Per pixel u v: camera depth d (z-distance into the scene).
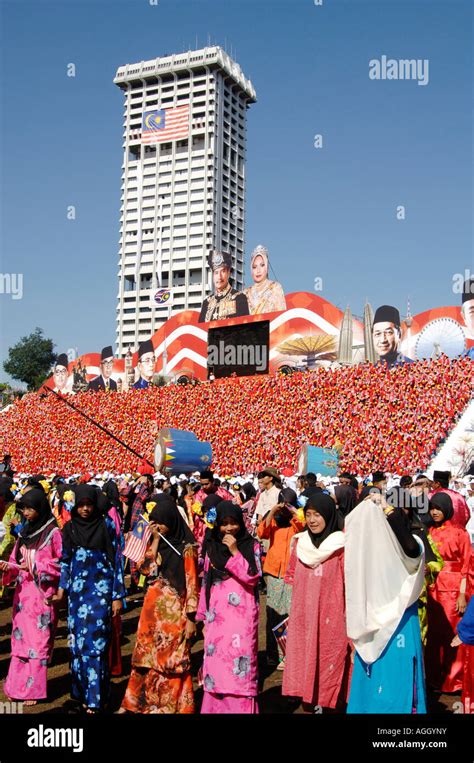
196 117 131.38
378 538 5.61
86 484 6.96
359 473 32.66
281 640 7.99
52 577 7.09
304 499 9.40
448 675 7.49
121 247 133.38
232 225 134.75
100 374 55.66
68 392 57.38
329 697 6.23
